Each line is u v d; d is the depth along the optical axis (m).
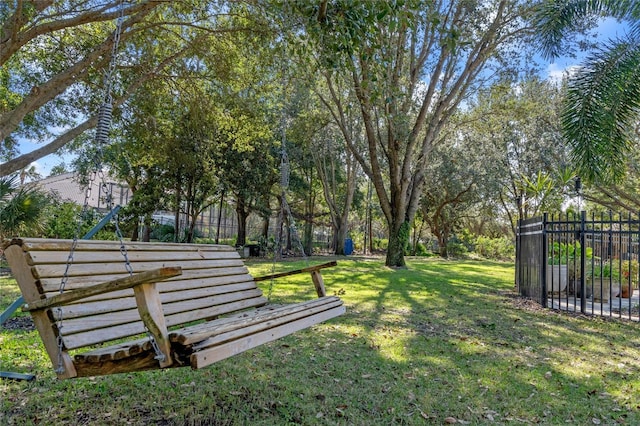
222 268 3.77
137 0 7.29
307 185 24.61
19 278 2.15
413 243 30.81
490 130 16.88
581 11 7.60
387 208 14.63
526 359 4.21
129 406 2.82
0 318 3.43
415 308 6.84
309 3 4.27
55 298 1.96
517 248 9.60
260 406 2.88
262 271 12.06
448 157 23.47
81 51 10.02
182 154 16.00
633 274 9.46
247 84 10.50
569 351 4.59
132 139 12.13
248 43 9.05
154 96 10.78
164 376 3.41
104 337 2.29
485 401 3.12
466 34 11.01
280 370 3.62
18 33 6.88
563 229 8.50
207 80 11.14
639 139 15.06
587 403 3.15
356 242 34.03
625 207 18.03
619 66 6.98
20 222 9.40
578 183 11.12
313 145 21.66
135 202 18.78
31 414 2.66
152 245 3.12
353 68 4.66
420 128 13.70
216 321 2.69
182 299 3.04
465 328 5.52
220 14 8.65
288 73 7.96
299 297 7.40
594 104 7.09
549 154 20.36
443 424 2.73
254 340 2.24
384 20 4.33
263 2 6.02
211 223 31.23
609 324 6.18
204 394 3.04
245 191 20.09
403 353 4.23
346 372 3.62
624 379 3.70
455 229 31.50
